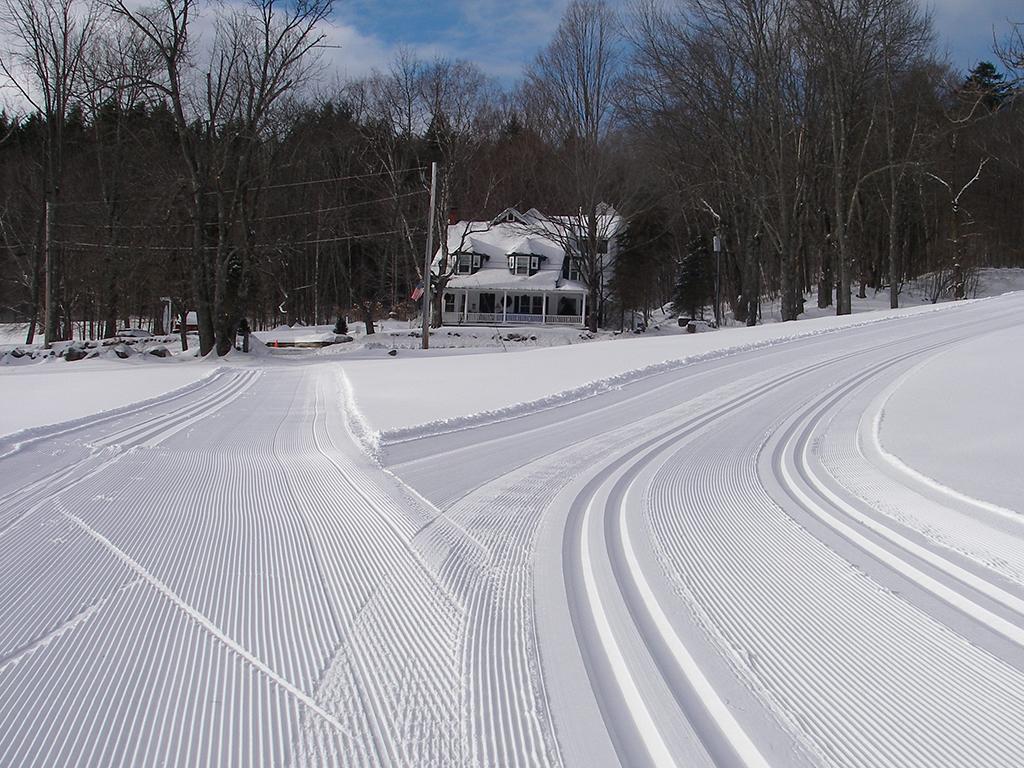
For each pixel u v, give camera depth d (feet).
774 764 9.10
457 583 15.08
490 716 10.04
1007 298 99.60
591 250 161.99
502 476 25.58
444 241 166.81
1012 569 16.15
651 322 188.03
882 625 13.30
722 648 12.32
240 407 43.19
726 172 153.17
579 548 17.53
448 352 122.62
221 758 8.94
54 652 11.68
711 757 9.21
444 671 11.31
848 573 15.93
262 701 10.34
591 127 157.17
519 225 183.01
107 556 16.31
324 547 17.33
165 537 17.84
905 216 191.42
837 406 39.37
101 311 143.02
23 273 143.84
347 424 36.27
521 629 12.89
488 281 182.60
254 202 116.57
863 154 142.72
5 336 162.09
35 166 143.13
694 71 144.87
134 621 12.95
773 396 43.93
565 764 9.00
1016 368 43.65
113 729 9.52
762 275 192.65
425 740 9.45
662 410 40.78
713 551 17.42
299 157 173.68
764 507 21.47
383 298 209.56
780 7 132.26
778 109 133.18
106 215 133.39
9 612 13.19
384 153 177.37
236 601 13.96
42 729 9.48
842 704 10.59
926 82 156.15
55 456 27.04
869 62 133.90
